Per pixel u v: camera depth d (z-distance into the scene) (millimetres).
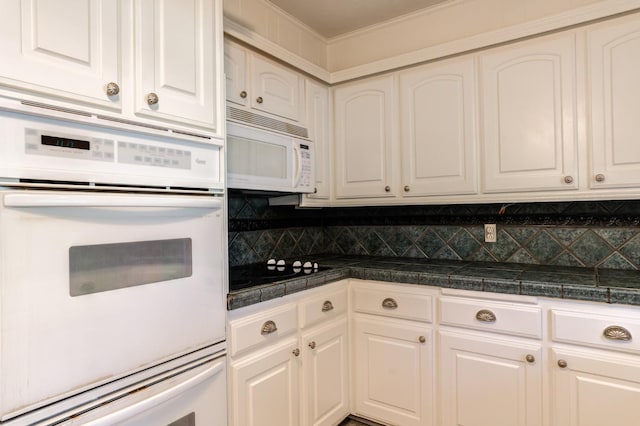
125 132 1060
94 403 960
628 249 1804
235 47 1737
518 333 1575
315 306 1786
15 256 829
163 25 1159
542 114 1743
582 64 1656
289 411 1623
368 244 2582
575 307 1472
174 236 1168
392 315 1904
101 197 980
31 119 875
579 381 1456
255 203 2238
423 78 2066
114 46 1028
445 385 1754
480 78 1900
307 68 2135
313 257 2508
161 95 1146
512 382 1591
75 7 948
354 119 2303
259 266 2094
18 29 846
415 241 2404
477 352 1670
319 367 1811
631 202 1796
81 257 944
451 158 1981
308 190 2041
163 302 1136
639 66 1542
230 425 1367
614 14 1579
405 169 2125
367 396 1987
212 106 1316
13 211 828
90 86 972
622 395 1378
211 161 1322
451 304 1731
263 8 2072
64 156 929
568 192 1699
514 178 1813
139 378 1066
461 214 2252
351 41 2482
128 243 1045
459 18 2100
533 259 2037
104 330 987
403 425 1869
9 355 815
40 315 865
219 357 1322
